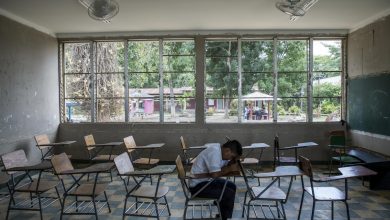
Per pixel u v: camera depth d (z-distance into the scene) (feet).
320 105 21.86
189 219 10.53
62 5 15.66
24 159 13.56
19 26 17.63
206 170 10.58
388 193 14.83
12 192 11.70
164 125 21.77
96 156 18.49
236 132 21.52
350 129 21.13
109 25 19.93
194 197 10.39
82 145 21.95
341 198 10.05
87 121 22.36
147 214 11.73
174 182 16.93
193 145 21.62
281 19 18.74
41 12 16.84
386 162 15.28
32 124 18.76
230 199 10.63
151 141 21.77
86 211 12.62
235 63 21.83
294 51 21.83
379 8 16.65
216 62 21.88
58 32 21.61
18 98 17.46
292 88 21.88
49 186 11.76
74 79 22.47
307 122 21.62
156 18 18.34
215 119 21.93
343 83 21.86
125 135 21.85
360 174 9.89
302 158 10.46
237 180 17.33
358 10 16.99
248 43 21.86
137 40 21.98
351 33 20.98
